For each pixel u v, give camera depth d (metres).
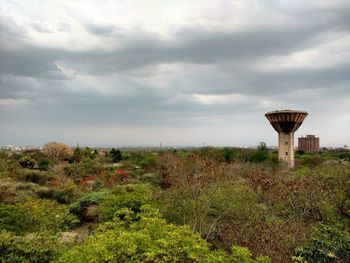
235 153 51.25
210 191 18.81
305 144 109.00
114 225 11.76
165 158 40.31
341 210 16.48
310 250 12.38
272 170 36.12
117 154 62.31
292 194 16.92
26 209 16.34
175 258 9.01
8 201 23.34
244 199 17.86
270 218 14.81
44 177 36.69
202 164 22.25
